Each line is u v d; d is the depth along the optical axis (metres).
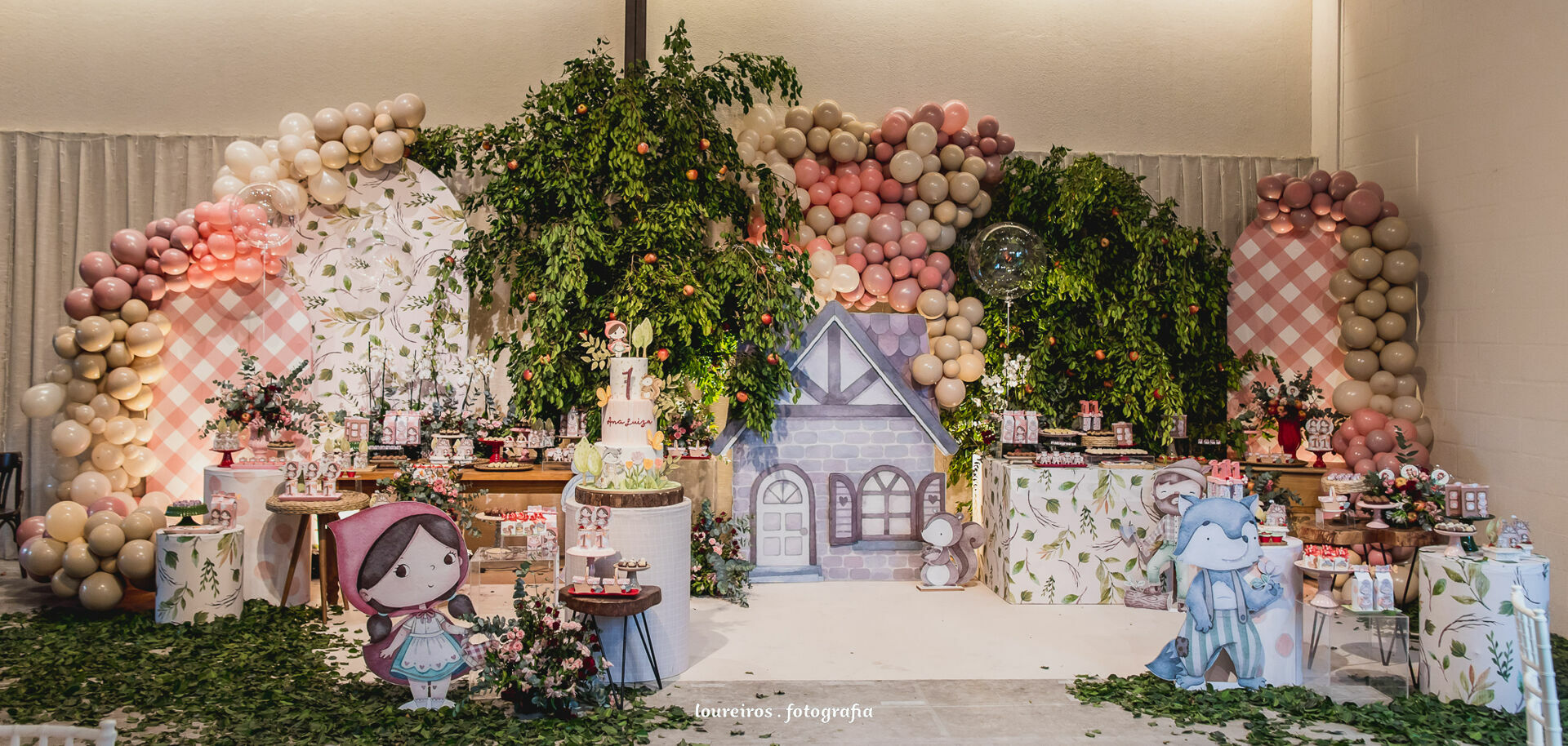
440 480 6.20
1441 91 7.11
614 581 4.68
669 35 7.40
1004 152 7.83
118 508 6.30
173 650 5.22
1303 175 8.30
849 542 7.19
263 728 4.18
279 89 7.84
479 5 7.98
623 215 7.23
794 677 5.01
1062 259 7.54
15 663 5.02
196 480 7.11
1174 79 8.37
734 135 7.95
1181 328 7.38
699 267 7.01
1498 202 6.60
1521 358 6.39
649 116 7.20
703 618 6.13
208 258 6.96
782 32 8.13
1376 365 7.38
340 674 4.89
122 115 7.74
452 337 7.37
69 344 6.65
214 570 5.73
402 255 7.39
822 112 7.60
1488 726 4.29
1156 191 8.23
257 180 6.94
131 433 6.71
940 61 8.23
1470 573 4.57
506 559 6.13
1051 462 6.60
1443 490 5.74
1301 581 4.96
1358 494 6.24
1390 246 7.32
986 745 4.16
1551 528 6.16
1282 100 8.42
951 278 7.66
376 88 7.91
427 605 4.47
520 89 7.97
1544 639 2.80
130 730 4.16
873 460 7.21
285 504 5.84
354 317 7.33
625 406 5.61
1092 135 8.30
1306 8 8.41
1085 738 4.24
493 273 7.54
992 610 6.41
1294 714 4.50
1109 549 6.59
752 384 6.87
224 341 7.17
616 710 4.40
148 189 7.55
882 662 5.28
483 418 7.13
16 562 7.32
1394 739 4.22
